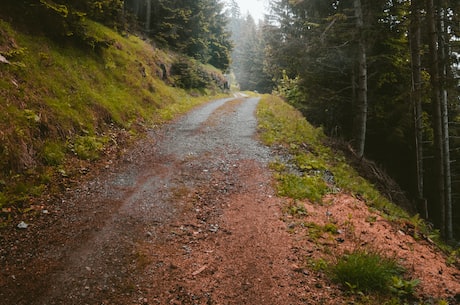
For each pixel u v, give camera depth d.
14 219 5.55
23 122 7.53
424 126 14.97
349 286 4.28
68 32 11.94
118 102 13.02
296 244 5.43
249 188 7.83
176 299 4.05
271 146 11.62
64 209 6.15
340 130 17.55
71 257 4.74
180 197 7.10
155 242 5.30
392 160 17.36
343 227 6.16
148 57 22.23
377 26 13.00
